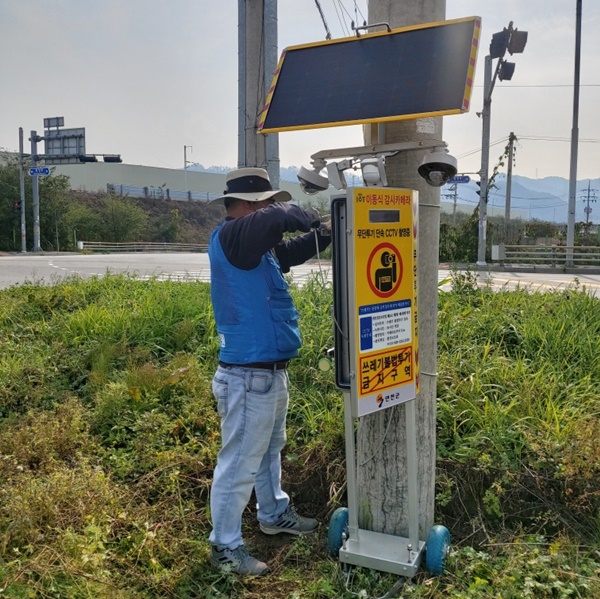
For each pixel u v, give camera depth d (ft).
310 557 9.69
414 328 8.44
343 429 12.13
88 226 154.51
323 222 9.31
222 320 9.12
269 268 9.20
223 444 9.25
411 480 8.52
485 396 12.90
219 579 8.87
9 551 8.72
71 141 110.83
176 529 10.21
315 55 8.91
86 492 10.14
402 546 8.92
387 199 7.90
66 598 7.86
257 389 8.96
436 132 8.77
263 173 9.55
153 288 27.50
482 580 8.23
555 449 10.98
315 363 15.61
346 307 8.05
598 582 8.27
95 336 19.97
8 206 132.05
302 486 11.70
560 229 101.14
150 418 13.53
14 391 16.34
